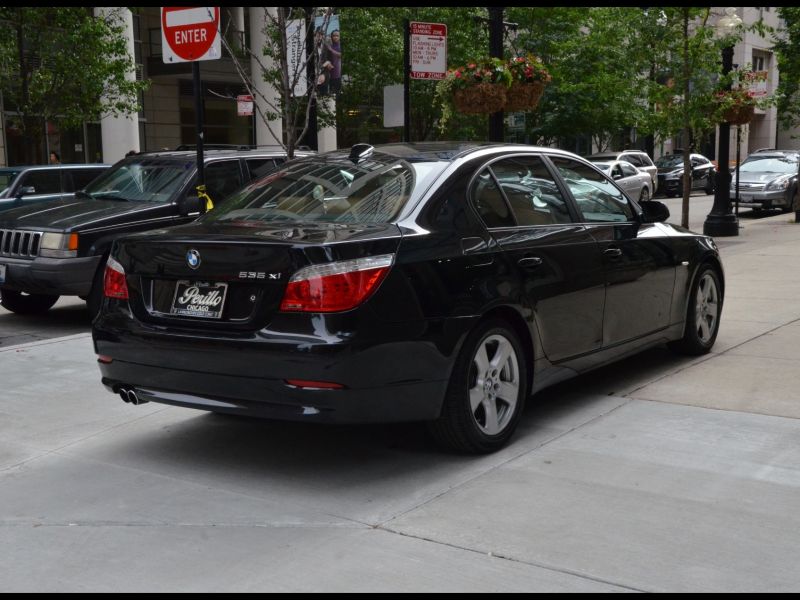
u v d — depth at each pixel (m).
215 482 4.50
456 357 4.52
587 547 3.62
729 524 3.82
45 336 8.79
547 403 5.76
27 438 5.30
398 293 4.29
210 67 28.80
